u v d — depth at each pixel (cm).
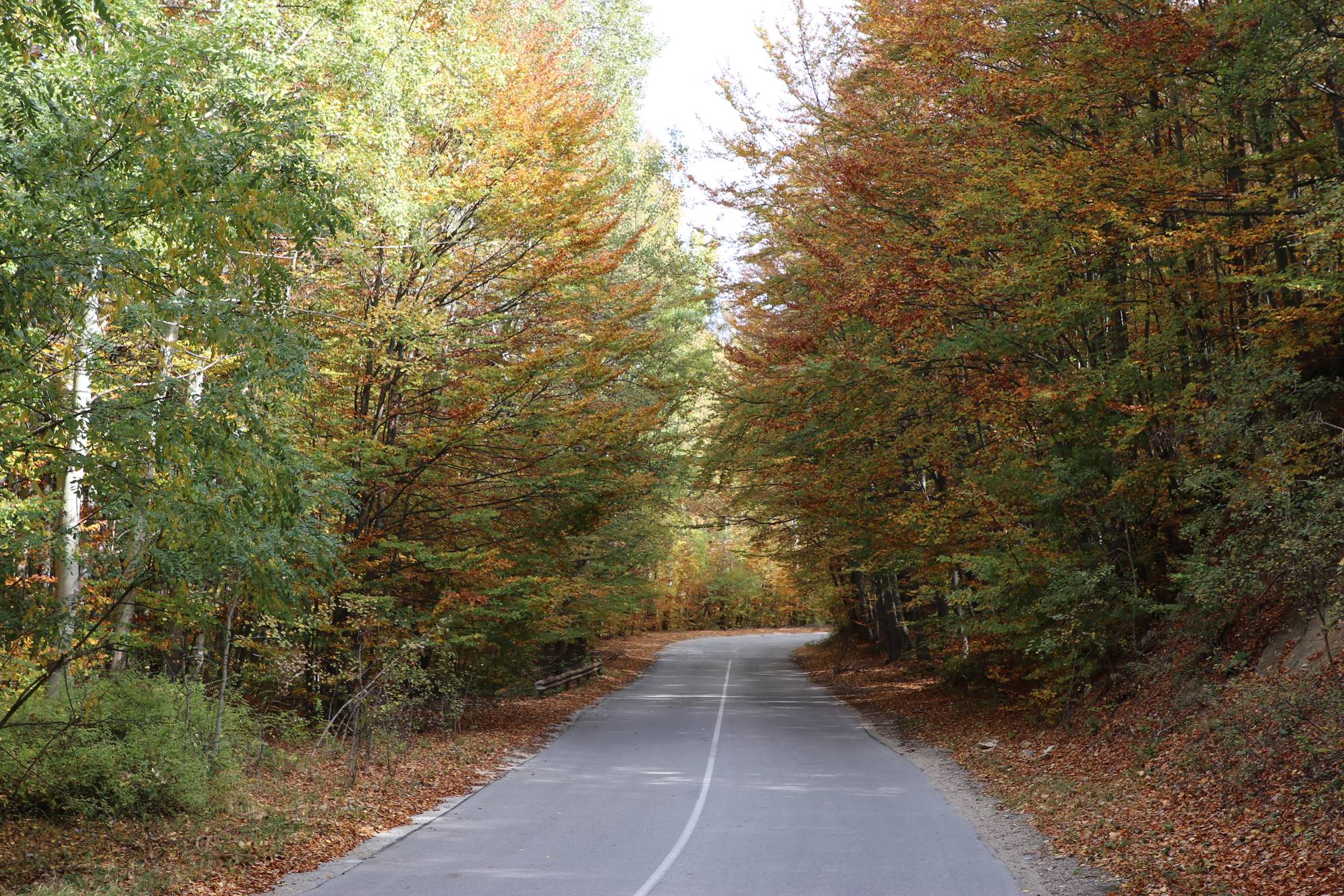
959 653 2233
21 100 816
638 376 2773
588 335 2048
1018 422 1675
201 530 921
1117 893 851
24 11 832
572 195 1909
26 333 765
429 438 1761
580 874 935
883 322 1641
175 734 1152
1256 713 1175
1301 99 1344
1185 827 1030
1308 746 1034
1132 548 1745
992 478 1717
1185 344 1490
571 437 1934
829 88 1950
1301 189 1443
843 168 1739
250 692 1745
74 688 1188
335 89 1487
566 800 1357
